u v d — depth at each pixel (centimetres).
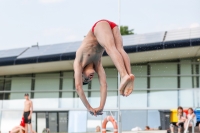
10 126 3709
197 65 3656
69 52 3647
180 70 3678
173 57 3666
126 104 3666
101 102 1091
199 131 2697
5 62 3775
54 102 3850
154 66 3712
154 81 3694
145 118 3241
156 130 3153
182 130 2759
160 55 3581
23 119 3081
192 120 2619
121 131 3028
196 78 3647
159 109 3244
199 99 3594
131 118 3253
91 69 1064
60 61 3684
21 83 3975
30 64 3769
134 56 3600
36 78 3959
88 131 3475
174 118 3177
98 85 3753
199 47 3403
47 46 3931
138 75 3725
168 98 3644
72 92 3850
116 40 995
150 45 3450
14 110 3759
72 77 3884
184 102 3612
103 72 1094
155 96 3666
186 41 3384
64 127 3644
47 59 3688
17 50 3934
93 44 1033
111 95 3709
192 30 3519
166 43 3416
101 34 984
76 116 3609
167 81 3684
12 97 3956
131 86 936
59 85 3894
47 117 3744
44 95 3900
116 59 950
